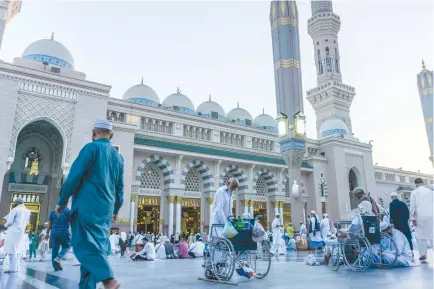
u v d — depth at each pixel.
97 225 3.15
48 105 21.11
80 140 21.67
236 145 32.34
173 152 26.11
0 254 10.83
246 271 5.89
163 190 26.70
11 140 19.47
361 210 7.38
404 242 7.85
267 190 32.34
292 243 17.73
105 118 23.09
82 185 3.27
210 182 28.16
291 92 20.61
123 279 6.09
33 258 14.30
